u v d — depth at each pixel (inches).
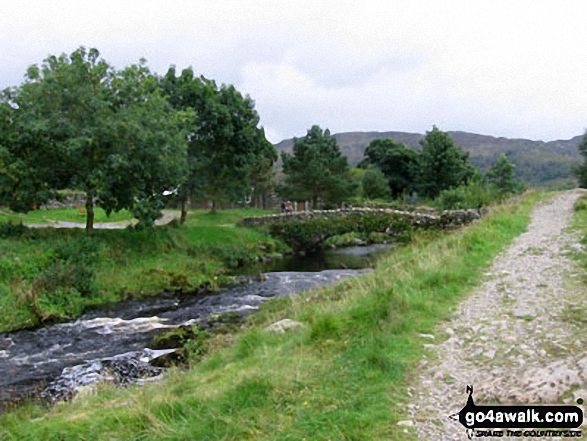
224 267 982.4
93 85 844.6
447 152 1982.0
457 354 264.1
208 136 1186.0
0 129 770.8
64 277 668.7
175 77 1190.9
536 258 487.2
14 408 323.6
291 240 1331.2
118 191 833.5
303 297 538.9
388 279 429.4
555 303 338.6
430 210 1419.8
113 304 685.9
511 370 235.9
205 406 217.3
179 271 842.2
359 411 203.2
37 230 824.3
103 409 241.9
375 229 1283.2
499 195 1368.1
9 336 535.8
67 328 565.6
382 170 2471.7
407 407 206.7
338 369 245.4
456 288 395.9
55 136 756.0
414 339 287.3
